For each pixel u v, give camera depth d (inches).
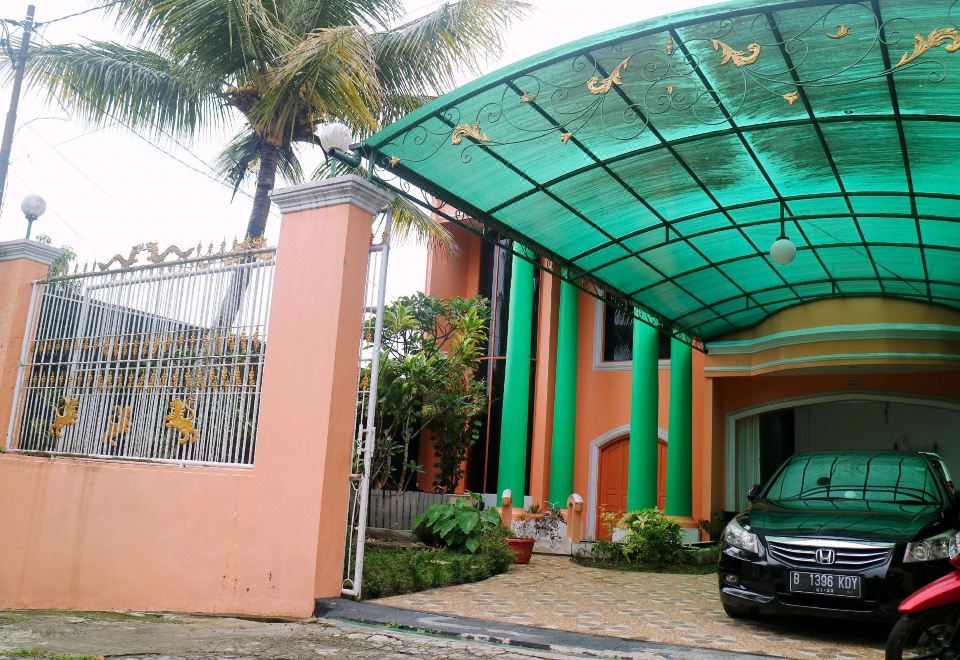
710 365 517.7
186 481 280.2
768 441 580.4
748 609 239.1
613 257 385.7
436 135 279.0
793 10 209.6
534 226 350.9
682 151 291.7
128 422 311.1
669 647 199.6
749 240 372.8
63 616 255.4
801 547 221.0
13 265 361.7
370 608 241.6
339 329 261.0
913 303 439.5
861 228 352.8
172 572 274.2
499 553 368.2
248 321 286.8
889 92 240.4
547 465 601.6
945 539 215.8
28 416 344.2
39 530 307.7
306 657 185.2
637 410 515.8
